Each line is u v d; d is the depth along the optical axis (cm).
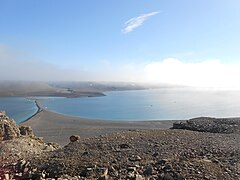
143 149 1700
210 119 2753
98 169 1412
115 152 1672
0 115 2894
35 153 1992
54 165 1541
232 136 1933
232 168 1304
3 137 2592
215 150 1600
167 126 5219
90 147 1797
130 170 1383
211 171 1273
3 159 1858
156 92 14962
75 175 1416
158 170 1348
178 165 1344
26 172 1541
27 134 2942
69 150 1781
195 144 1745
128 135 2012
